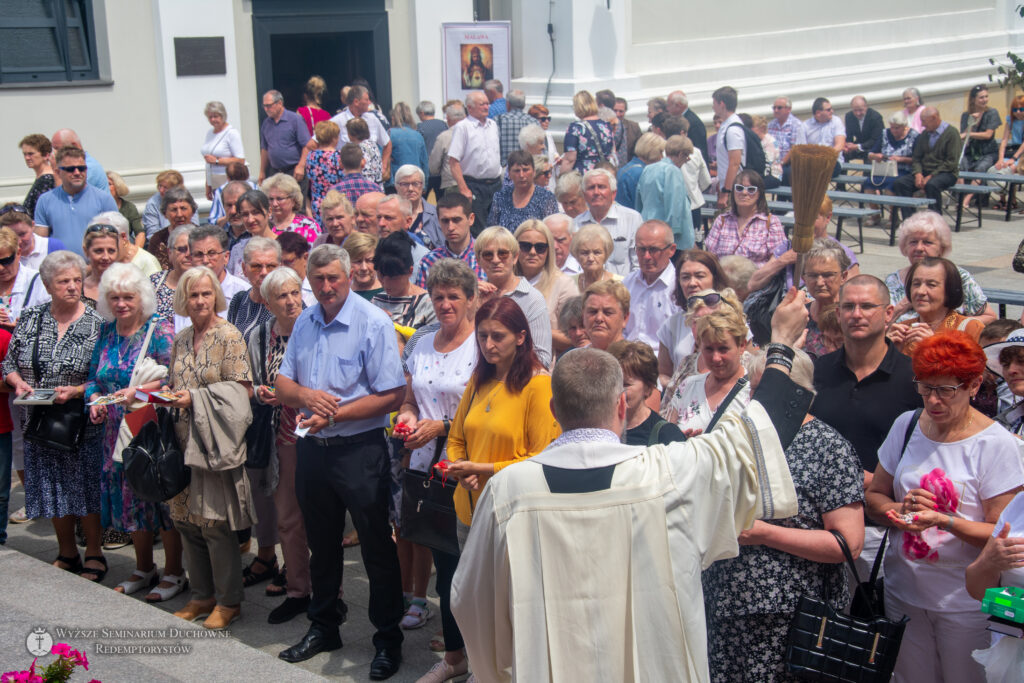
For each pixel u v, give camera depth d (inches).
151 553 221.9
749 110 634.2
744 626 133.0
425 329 197.0
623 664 106.7
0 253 249.8
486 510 111.7
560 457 110.5
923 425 144.7
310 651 187.0
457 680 176.4
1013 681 121.5
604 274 236.8
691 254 208.1
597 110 454.3
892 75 687.7
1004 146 593.0
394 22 578.6
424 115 543.8
